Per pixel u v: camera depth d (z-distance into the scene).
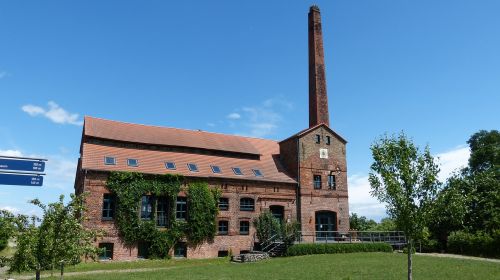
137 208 28.03
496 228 32.56
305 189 34.69
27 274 20.97
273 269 20.95
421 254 30.11
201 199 30.33
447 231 36.75
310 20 43.47
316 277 17.78
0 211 11.94
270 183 33.62
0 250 23.20
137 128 33.91
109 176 27.64
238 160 34.88
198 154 33.50
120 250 27.06
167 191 29.31
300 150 35.38
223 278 18.00
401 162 13.13
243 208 32.22
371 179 13.66
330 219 35.50
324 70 42.06
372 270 19.83
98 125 31.83
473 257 29.75
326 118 40.69
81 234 12.74
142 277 18.61
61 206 12.32
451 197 12.84
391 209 13.23
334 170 36.41
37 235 11.94
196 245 29.72
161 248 28.25
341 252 30.31
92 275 19.80
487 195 34.66
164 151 32.25
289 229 32.09
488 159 42.12
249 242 31.70
